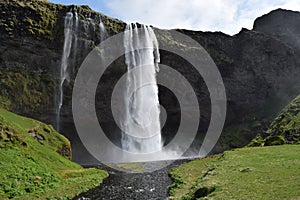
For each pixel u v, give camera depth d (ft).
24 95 196.75
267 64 321.73
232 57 306.14
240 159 107.14
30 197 79.61
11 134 110.52
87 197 89.30
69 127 218.59
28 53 201.77
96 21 225.97
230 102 301.02
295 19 403.75
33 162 103.96
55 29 210.18
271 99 319.88
